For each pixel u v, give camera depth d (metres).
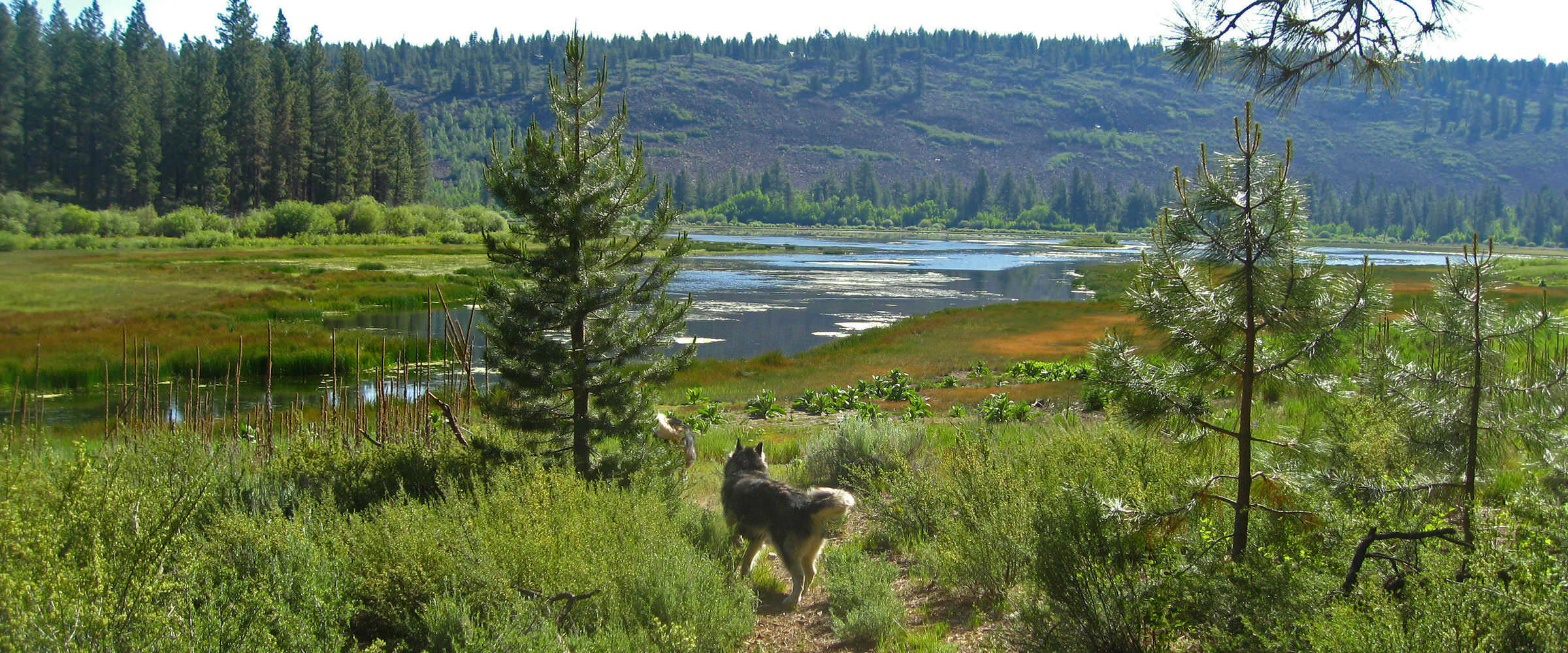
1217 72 3.99
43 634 2.92
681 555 5.11
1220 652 3.40
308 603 3.91
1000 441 10.30
